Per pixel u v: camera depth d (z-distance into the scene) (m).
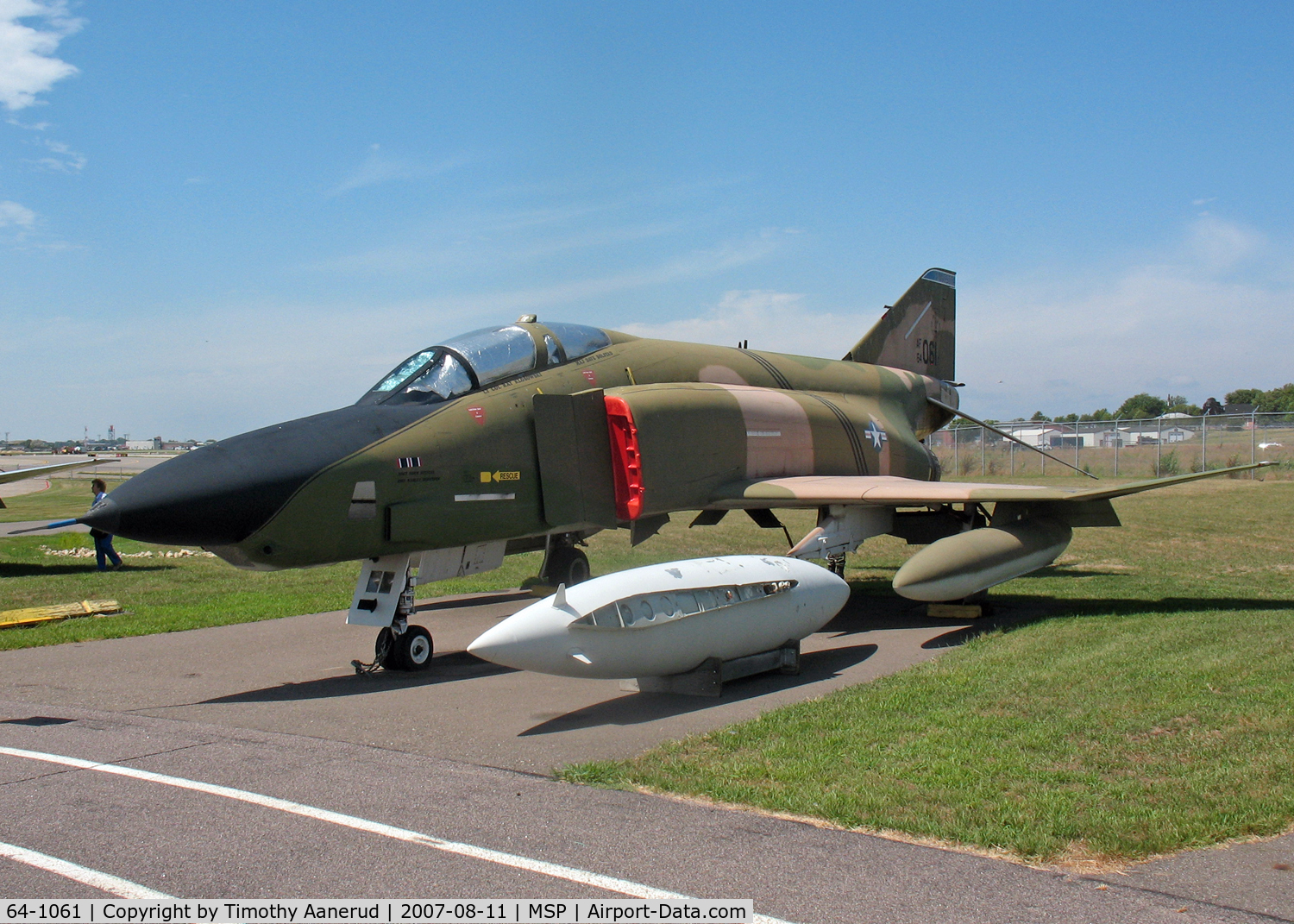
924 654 9.18
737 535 23.39
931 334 18.77
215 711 7.39
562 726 6.79
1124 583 13.61
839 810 4.74
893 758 5.57
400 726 6.81
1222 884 3.90
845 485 12.00
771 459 12.88
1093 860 4.15
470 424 9.78
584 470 10.78
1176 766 5.29
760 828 4.57
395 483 8.95
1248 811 4.62
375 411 9.34
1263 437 41.53
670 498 11.32
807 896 3.83
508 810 4.87
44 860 4.27
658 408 11.26
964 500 11.14
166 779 5.45
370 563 9.27
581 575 13.16
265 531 8.09
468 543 9.68
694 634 7.62
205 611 12.77
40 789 5.28
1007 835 4.37
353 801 5.04
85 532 26.06
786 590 8.49
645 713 7.20
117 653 9.98
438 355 10.25
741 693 7.89
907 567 10.21
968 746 5.77
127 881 4.05
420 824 4.68
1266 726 5.98
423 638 9.16
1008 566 10.82
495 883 3.99
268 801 5.05
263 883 4.02
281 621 12.16
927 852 4.25
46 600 14.18
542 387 10.73
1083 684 7.21
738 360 13.94
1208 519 22.39
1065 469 44.22
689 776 5.35
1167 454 41.84
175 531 7.64
